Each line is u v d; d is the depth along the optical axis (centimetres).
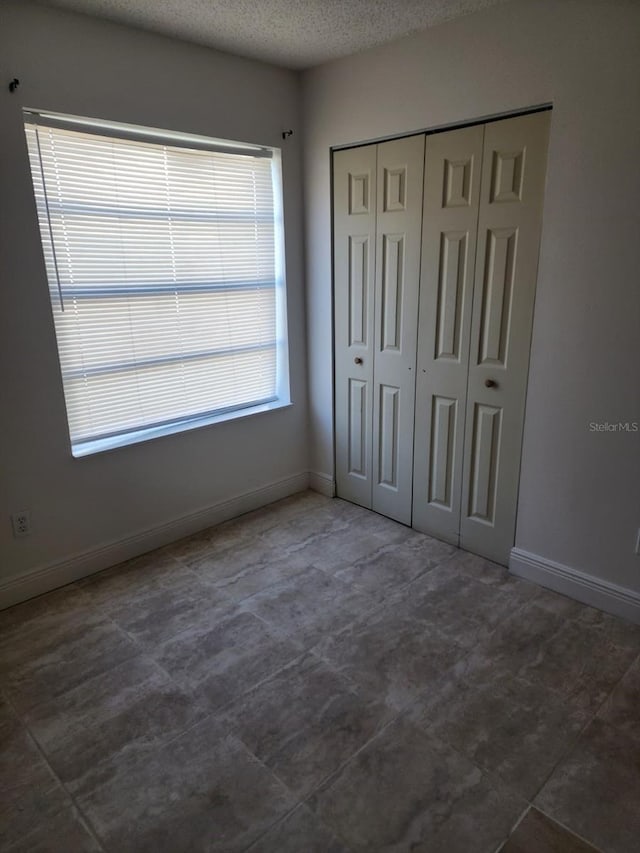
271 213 305
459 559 273
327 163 291
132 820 148
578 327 216
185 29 234
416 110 248
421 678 196
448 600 240
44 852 140
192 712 182
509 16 210
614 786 155
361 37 244
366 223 283
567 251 212
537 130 215
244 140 277
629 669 198
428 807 150
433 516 292
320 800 152
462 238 247
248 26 231
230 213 288
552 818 147
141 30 233
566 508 235
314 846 140
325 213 300
